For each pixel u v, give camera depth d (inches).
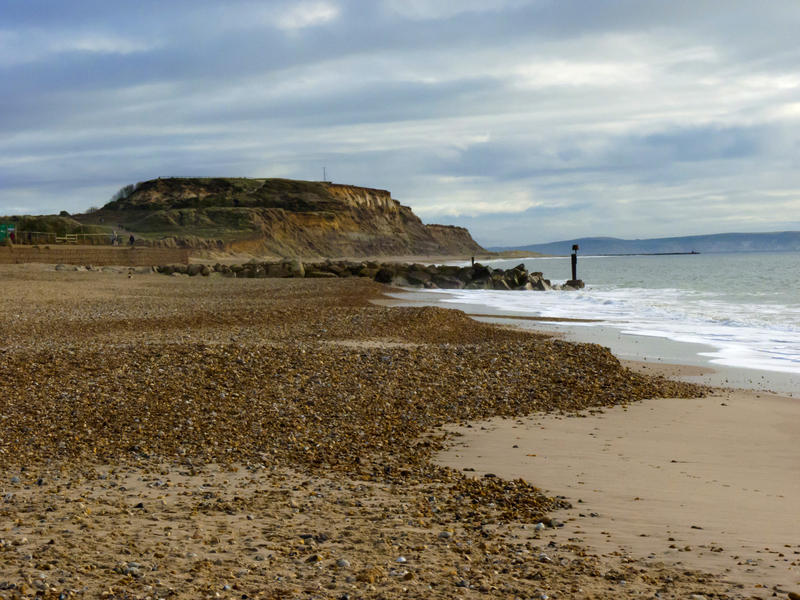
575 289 2484.0
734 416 537.0
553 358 715.4
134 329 974.4
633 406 567.2
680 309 1542.8
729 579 226.5
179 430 454.3
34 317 1067.3
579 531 282.0
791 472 384.5
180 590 205.5
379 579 219.9
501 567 235.0
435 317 1141.1
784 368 784.3
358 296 1753.2
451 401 559.2
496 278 2509.8
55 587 203.0
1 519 279.4
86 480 353.7
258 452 415.2
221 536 263.0
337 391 560.4
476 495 335.3
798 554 253.3
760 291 2235.5
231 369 602.2
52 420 466.3
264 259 5034.5
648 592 214.2
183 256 3216.0
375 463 398.9
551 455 420.8
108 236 4340.6
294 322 1077.1
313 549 249.4
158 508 303.0
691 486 354.3
